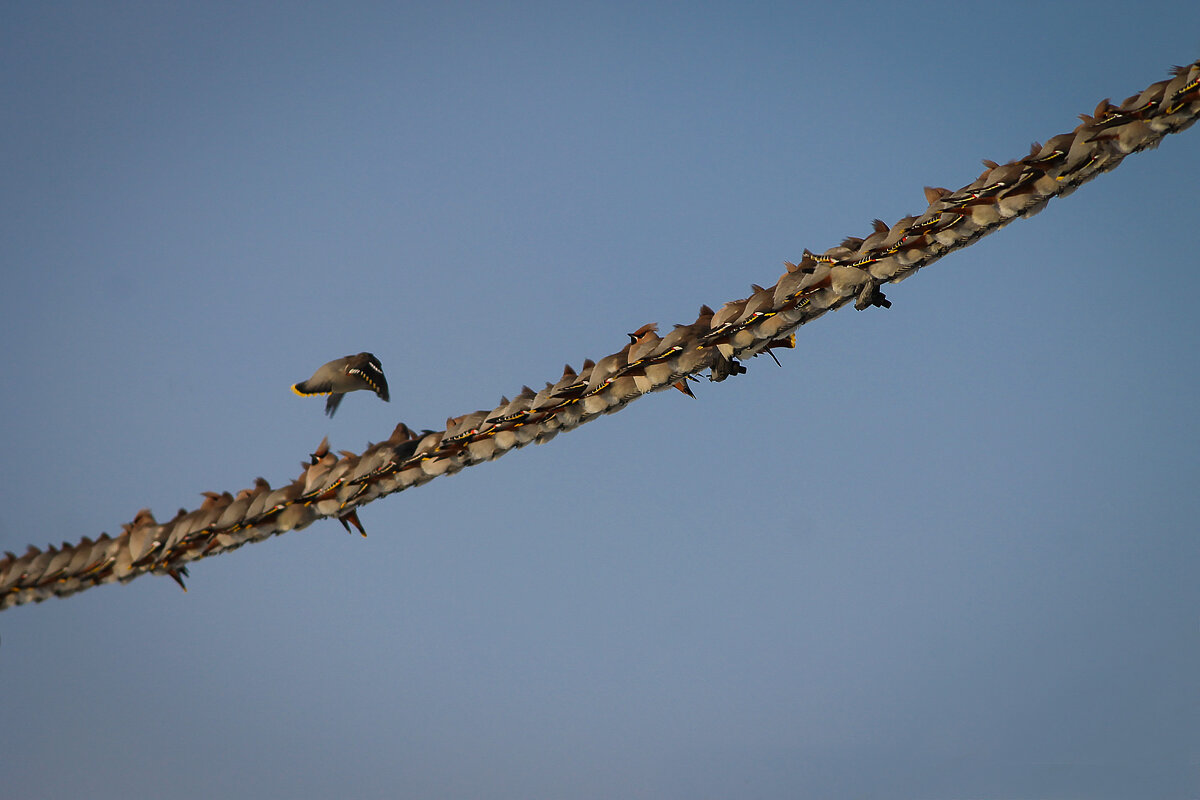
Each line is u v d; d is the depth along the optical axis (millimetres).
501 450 22984
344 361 20312
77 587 25328
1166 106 19438
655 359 21844
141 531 24734
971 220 20703
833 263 21094
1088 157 19984
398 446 23203
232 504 23859
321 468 23844
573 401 22531
